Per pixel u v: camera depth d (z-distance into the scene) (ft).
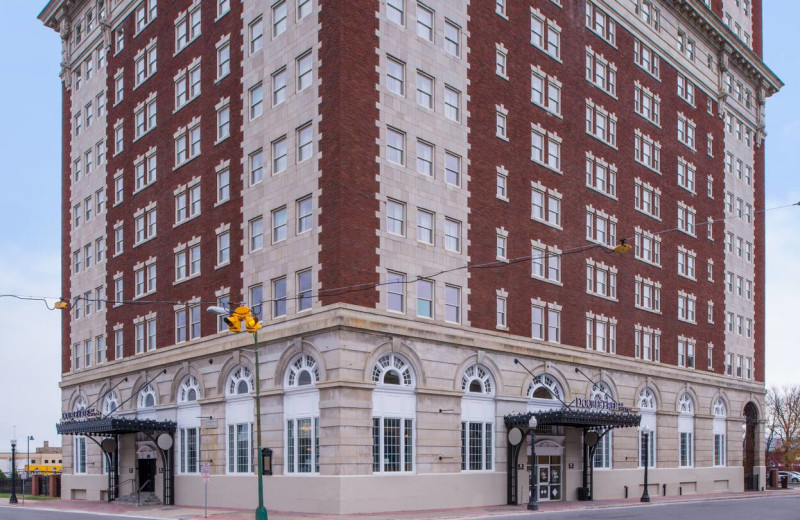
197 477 139.13
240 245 136.15
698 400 194.49
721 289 211.41
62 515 125.49
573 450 151.74
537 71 155.74
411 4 131.13
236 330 104.42
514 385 140.46
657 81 193.06
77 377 184.24
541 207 153.28
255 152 135.74
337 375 112.88
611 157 173.88
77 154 198.39
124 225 173.17
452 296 132.26
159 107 164.04
